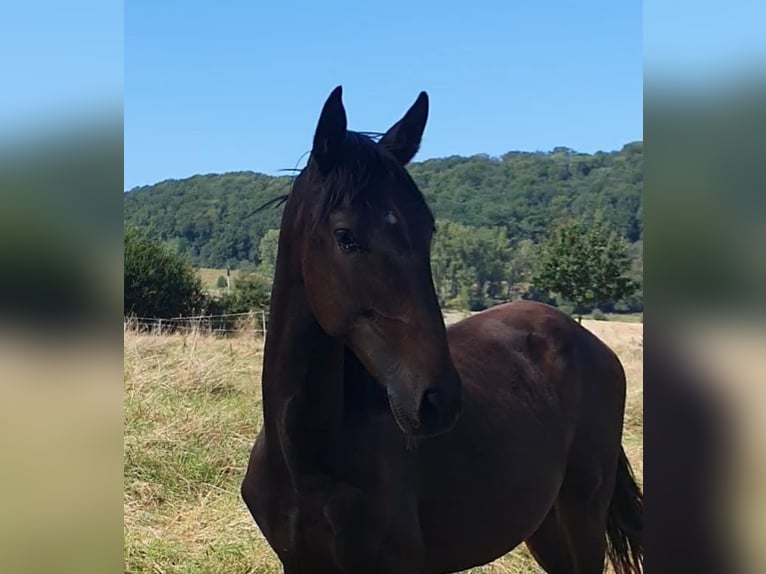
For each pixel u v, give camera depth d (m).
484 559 2.41
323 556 2.06
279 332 1.98
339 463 1.96
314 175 1.92
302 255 1.90
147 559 3.49
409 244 1.75
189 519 3.99
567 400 2.77
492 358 2.65
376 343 1.76
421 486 2.15
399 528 2.04
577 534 2.85
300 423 1.94
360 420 2.03
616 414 2.98
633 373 8.48
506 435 2.44
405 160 2.16
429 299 1.74
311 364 1.92
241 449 4.96
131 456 4.58
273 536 2.12
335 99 1.80
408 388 1.70
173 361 7.04
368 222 1.74
